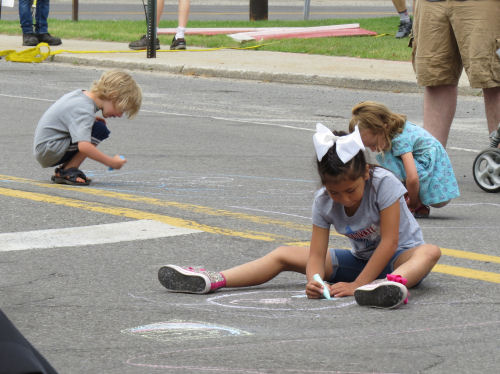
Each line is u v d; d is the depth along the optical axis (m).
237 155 12.52
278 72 22.56
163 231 8.08
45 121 10.12
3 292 6.19
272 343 5.17
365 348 5.09
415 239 6.45
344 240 7.82
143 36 27.83
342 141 5.89
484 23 10.85
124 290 6.30
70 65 25.56
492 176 10.44
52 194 9.61
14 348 2.82
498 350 5.09
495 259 7.32
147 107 17.72
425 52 11.20
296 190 10.20
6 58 26.16
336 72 22.38
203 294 6.24
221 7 54.94
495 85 10.99
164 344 5.16
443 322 5.61
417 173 8.79
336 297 6.15
